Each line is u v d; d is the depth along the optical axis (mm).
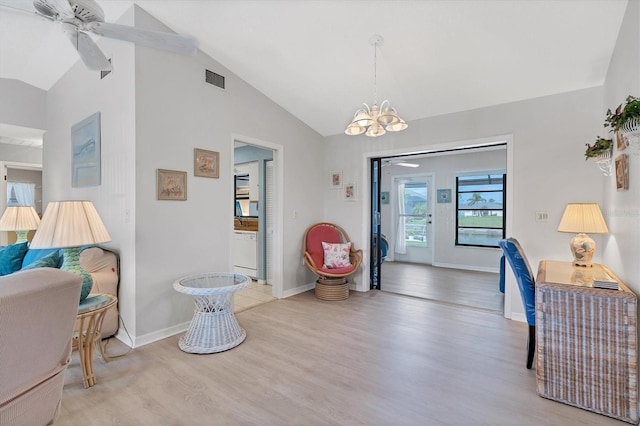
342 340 2828
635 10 2016
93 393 2008
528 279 2326
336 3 2521
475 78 3184
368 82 3514
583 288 1901
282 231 4219
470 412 1838
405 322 3281
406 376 2223
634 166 1989
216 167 3346
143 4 2656
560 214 3150
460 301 4051
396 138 4258
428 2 2400
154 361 2432
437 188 6766
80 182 3498
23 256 3266
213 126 3328
